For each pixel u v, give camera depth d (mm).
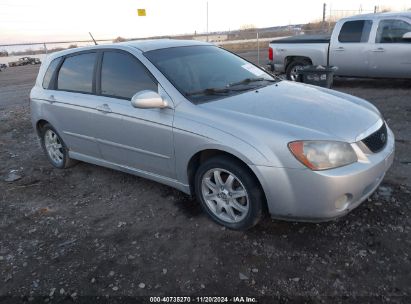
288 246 3074
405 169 4234
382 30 8414
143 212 3818
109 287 2822
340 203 2889
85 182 4688
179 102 3404
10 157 5941
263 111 3182
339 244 3039
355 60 8844
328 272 2762
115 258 3141
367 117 3270
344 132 2947
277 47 9977
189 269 2930
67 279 2943
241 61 4457
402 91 8336
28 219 3908
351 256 2895
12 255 3305
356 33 8758
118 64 3994
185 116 3316
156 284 2809
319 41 9336
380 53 8430
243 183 3098
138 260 3090
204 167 3322
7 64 37031
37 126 5172
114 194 4277
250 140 2938
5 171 5336
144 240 3348
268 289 2666
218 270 2887
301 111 3195
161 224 3568
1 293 2859
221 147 3064
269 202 2996
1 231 3719
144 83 3725
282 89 3818
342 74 9258
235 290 2686
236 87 3770
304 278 2729
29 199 4375
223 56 4367
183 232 3404
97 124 4121
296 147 2812
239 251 3068
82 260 3154
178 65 3816
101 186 4523
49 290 2846
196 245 3203
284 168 2848
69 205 4137
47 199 4332
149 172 3900
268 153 2877
